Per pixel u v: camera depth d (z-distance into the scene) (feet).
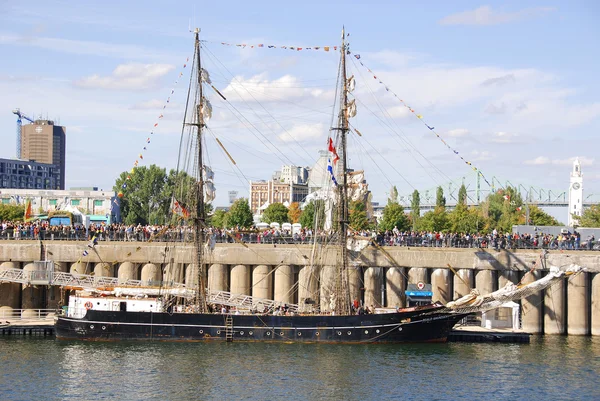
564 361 307.58
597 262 361.71
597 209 616.39
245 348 327.88
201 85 372.38
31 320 367.45
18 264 386.73
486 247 372.79
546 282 336.70
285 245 373.81
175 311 350.02
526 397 261.85
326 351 322.75
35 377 281.13
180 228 390.01
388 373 289.12
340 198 370.32
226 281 378.53
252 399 257.96
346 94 377.50
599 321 360.28
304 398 259.19
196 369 293.23
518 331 355.77
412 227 636.89
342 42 377.50
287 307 358.43
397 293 370.32
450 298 371.35
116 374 286.05
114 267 388.98
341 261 363.35
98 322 339.16
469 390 268.62
